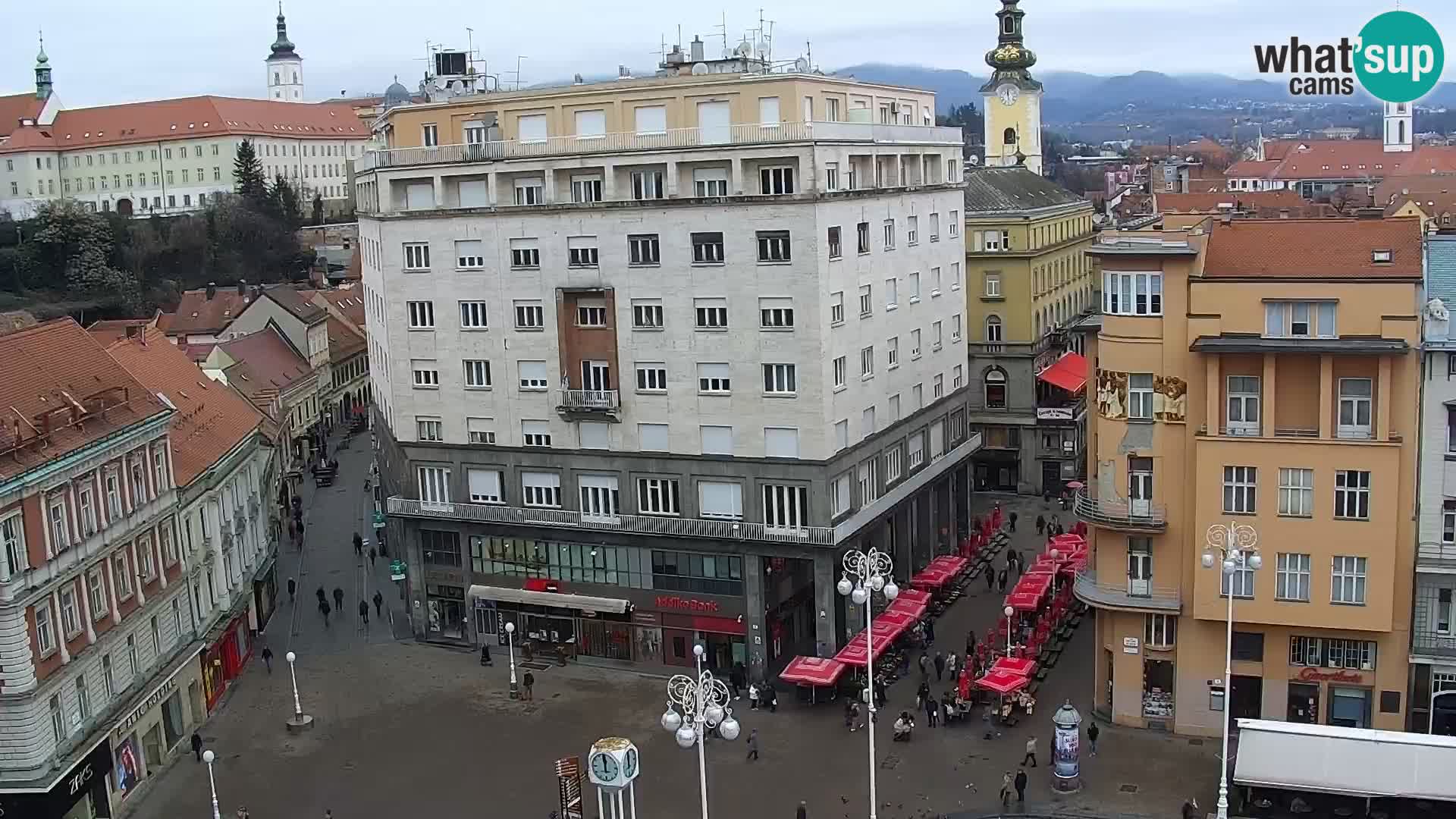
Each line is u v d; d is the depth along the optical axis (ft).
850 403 243.40
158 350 298.76
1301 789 171.12
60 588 190.19
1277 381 191.11
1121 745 204.03
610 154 240.12
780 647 250.57
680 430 241.96
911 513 276.00
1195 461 196.85
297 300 526.98
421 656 265.75
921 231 278.87
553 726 226.38
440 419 264.31
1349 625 189.88
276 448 377.30
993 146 542.98
